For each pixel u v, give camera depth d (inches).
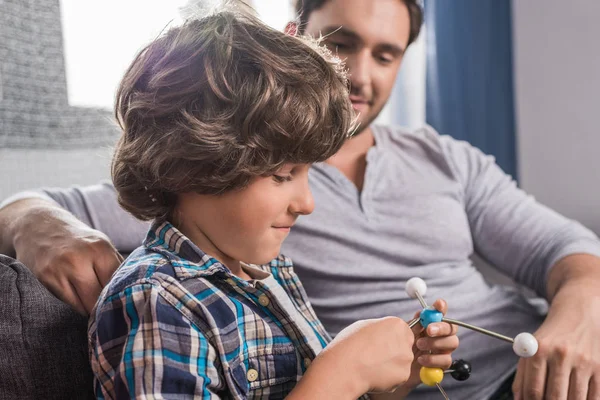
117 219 42.6
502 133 79.0
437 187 49.4
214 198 25.5
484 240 52.1
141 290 23.9
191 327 23.9
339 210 45.9
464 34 73.9
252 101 24.3
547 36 84.1
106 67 56.4
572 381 36.0
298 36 31.4
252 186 25.0
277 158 24.9
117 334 23.6
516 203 52.0
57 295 29.2
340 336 27.1
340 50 45.7
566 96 83.4
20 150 50.2
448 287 46.8
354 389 25.0
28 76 50.9
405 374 27.2
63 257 29.9
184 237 26.4
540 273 48.3
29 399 25.6
